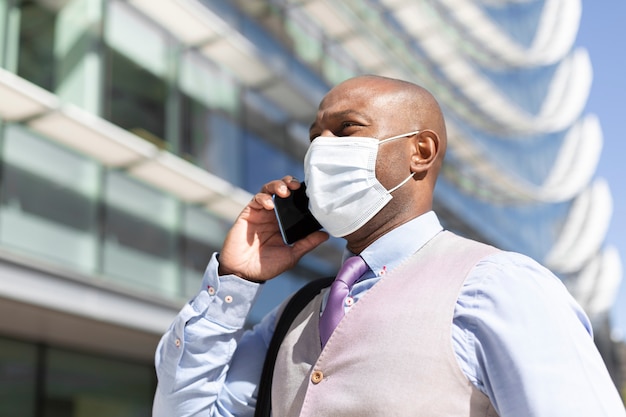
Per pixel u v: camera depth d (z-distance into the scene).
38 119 6.59
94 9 7.76
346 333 1.29
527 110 24.34
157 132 8.20
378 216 1.48
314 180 1.49
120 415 7.93
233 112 9.40
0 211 6.33
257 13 10.40
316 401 1.26
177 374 1.50
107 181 7.37
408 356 1.20
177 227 7.95
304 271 9.23
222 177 8.85
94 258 7.00
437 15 17.73
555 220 23.48
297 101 10.18
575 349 1.15
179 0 8.05
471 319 1.21
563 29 26.91
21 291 6.09
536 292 1.21
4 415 6.77
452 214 16.41
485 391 1.19
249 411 1.54
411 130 1.49
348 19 12.07
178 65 8.73
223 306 1.52
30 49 7.05
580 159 25.78
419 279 1.31
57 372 7.39
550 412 1.10
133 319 7.05
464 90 18.91
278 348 1.47
